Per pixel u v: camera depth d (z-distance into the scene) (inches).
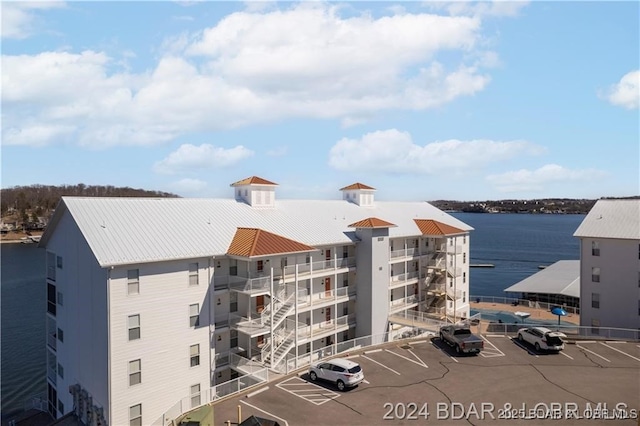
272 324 1286.9
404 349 1423.5
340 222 1829.5
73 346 1279.5
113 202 1318.9
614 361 1315.2
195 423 885.8
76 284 1250.6
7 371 2053.4
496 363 1295.5
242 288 1317.7
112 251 1111.0
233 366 1298.0
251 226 1509.6
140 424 1130.0
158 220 1326.3
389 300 1836.9
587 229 1915.6
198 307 1251.8
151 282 1157.1
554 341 1384.1
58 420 1217.4
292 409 1001.5
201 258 1253.7
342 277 1752.0
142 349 1137.4
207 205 1545.3
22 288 3644.2
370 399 1056.2
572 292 2598.4
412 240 2058.3
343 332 1728.6
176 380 1202.6
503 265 6082.7
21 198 6820.9
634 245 1784.0
